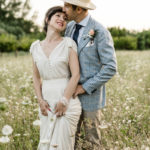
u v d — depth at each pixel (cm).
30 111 366
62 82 273
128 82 586
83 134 339
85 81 282
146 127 323
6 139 245
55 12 271
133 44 3105
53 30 274
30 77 452
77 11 274
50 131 272
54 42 276
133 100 415
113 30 3559
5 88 544
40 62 272
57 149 268
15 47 2870
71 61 271
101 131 307
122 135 277
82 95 288
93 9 278
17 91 510
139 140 264
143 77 676
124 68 855
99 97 291
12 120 345
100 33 269
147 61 1045
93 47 275
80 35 285
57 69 269
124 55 1402
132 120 326
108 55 269
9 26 6475
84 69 279
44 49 277
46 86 278
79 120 313
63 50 270
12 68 922
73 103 274
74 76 270
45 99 279
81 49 277
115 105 388
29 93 436
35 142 316
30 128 344
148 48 3625
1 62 1299
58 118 272
